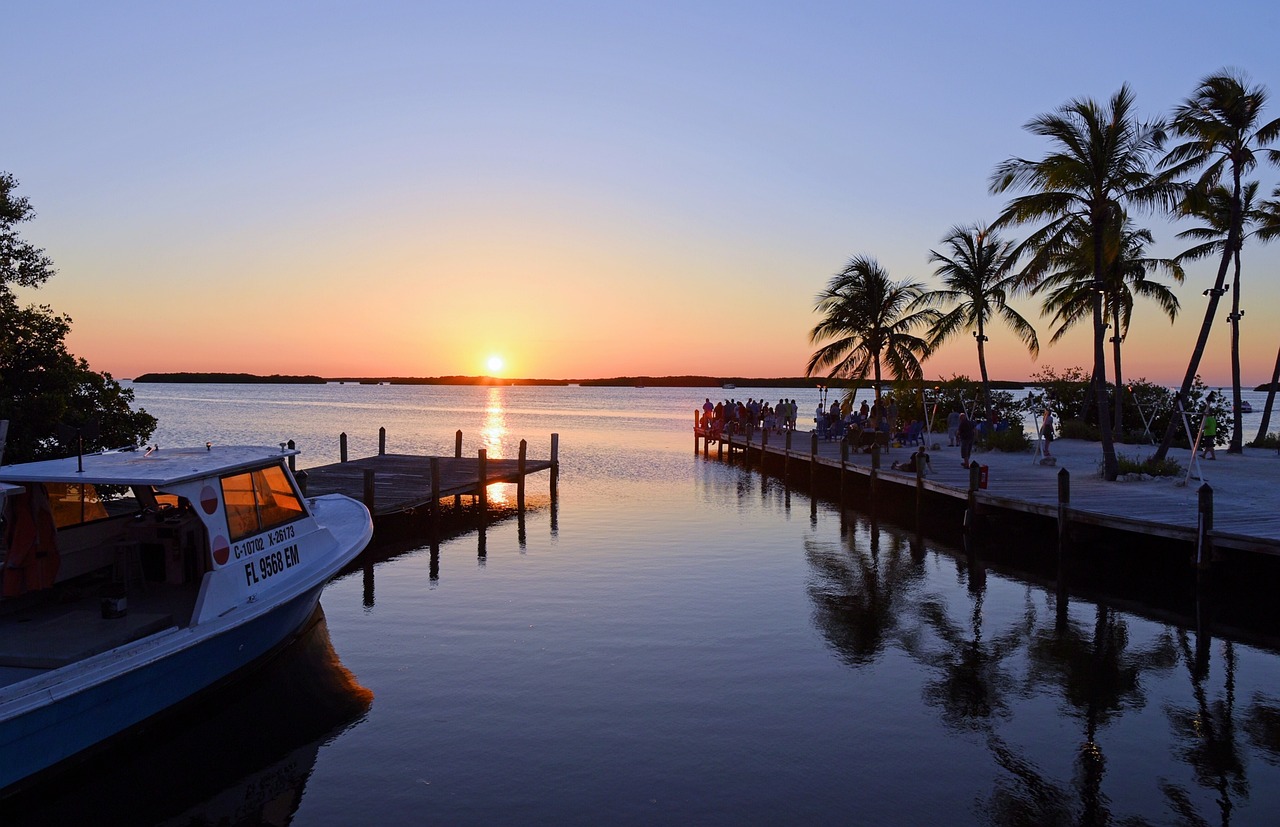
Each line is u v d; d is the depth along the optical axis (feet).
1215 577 45.06
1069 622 42.04
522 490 80.02
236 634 29.53
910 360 115.34
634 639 38.24
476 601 45.06
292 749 27.07
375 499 65.92
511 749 26.94
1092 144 67.21
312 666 34.65
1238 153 78.33
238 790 24.97
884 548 61.16
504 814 22.95
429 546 61.11
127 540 32.32
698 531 67.51
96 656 24.36
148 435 65.87
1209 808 23.52
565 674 33.68
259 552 32.78
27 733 22.36
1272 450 104.99
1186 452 100.01
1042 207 71.20
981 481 65.57
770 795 23.94
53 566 30.17
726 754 26.58
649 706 30.42
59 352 60.70
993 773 25.45
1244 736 28.35
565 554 57.93
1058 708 30.76
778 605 44.50
